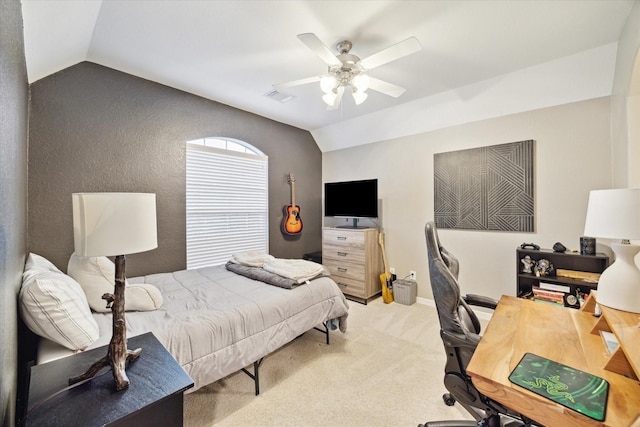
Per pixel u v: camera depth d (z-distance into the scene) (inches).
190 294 82.9
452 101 123.0
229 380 78.6
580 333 48.8
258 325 72.3
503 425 53.4
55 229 87.8
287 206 165.2
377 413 66.0
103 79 97.3
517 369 38.2
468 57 92.5
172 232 116.6
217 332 64.1
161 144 112.7
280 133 161.8
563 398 32.3
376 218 154.1
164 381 40.1
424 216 142.4
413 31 78.6
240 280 98.4
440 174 135.0
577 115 101.4
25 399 40.4
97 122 96.3
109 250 38.9
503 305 63.0
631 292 46.8
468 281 126.9
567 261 102.3
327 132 174.2
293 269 96.7
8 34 39.4
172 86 114.4
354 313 128.7
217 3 67.4
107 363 40.3
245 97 125.7
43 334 47.9
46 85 86.2
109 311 65.9
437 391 73.7
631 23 70.6
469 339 48.4
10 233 42.6
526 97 108.0
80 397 36.4
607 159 96.3
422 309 134.0
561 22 74.6
